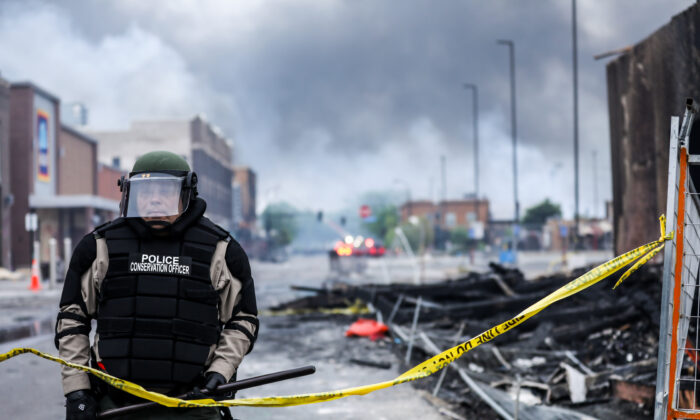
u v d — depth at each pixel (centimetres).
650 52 879
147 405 245
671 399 252
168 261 256
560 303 948
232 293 265
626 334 784
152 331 252
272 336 1010
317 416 538
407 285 1315
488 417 540
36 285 2197
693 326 510
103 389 256
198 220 266
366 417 532
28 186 4425
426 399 590
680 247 251
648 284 873
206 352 256
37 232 4544
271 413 548
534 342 793
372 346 900
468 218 11656
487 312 1021
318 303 1360
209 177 10569
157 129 10212
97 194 6103
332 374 716
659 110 856
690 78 768
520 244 7394
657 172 880
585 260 3061
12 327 1165
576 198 3541
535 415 505
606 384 589
